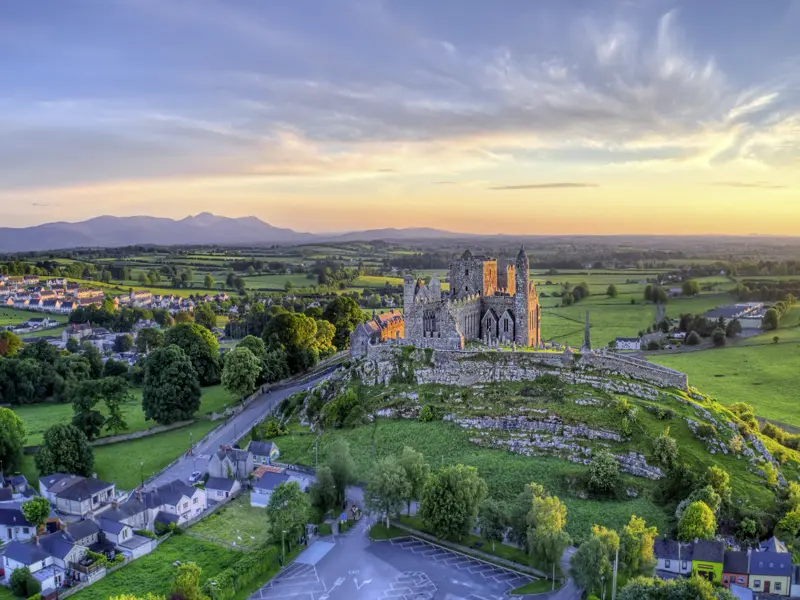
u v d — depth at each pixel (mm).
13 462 160000
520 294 192125
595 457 133250
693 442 139500
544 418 149250
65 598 108375
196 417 199875
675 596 96000
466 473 125562
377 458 150375
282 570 116250
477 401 161250
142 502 134500
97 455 172750
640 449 136500
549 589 109000
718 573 110188
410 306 189375
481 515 122562
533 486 122062
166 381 191625
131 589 111000
